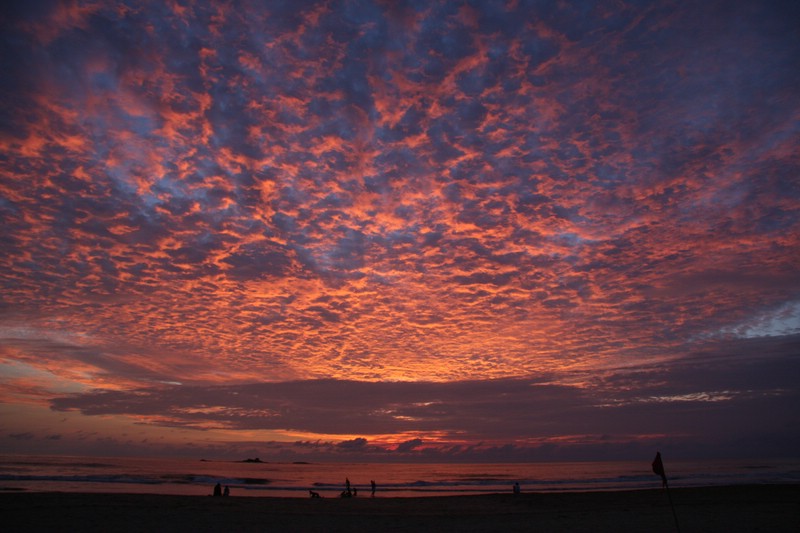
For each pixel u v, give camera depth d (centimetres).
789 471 9131
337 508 2358
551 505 2558
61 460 14375
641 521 1791
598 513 2097
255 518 1842
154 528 1530
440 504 2647
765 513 1973
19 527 1474
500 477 8681
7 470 7369
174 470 9725
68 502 2133
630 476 8256
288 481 6988
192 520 1730
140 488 4600
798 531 1507
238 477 7556
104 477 6259
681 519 1816
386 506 2512
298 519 1855
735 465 14988
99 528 1493
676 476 7694
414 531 1598
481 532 1580
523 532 1573
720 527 1598
